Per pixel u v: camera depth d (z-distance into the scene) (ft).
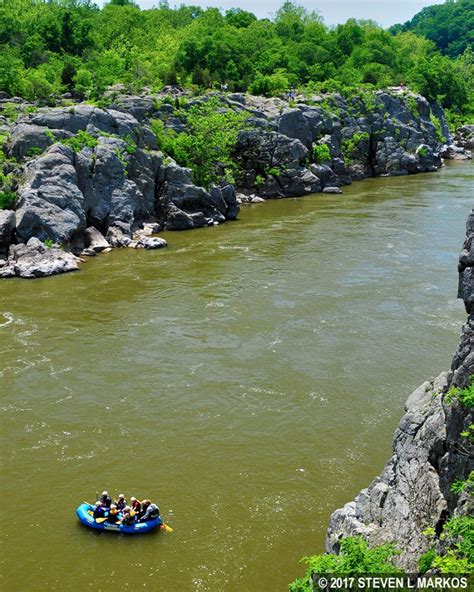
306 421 117.08
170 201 250.37
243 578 83.15
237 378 132.26
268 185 316.19
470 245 68.95
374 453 107.86
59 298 174.60
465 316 160.35
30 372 134.72
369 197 309.22
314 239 230.48
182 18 556.10
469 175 371.56
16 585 82.28
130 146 246.27
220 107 318.04
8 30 363.56
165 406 122.42
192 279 189.06
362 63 490.90
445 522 66.44
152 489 99.91
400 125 385.70
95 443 111.24
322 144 341.21
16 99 285.43
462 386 68.08
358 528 74.18
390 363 137.28
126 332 153.38
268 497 97.86
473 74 629.10
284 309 165.78
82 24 387.34
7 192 213.46
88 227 225.56
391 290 178.50
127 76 337.31
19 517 94.12
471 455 65.26
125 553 87.51
